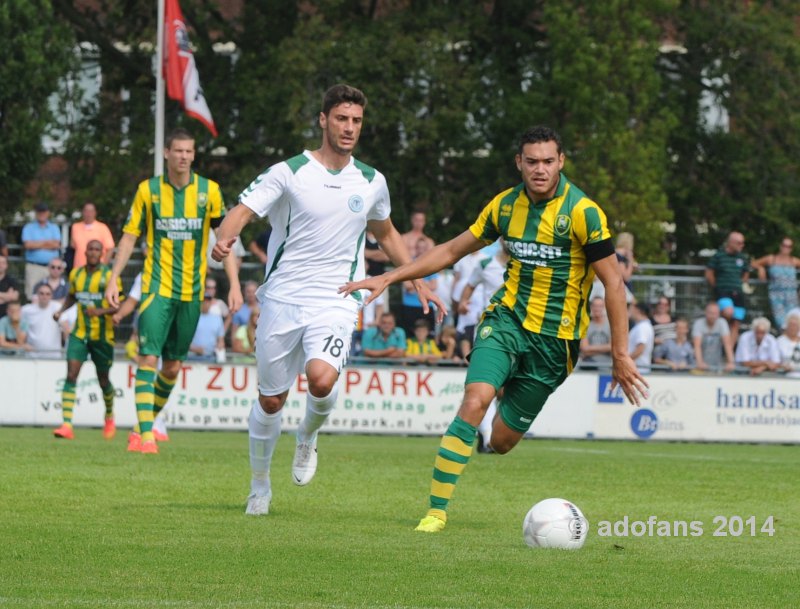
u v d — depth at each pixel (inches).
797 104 3826.3
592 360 2541.8
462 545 946.1
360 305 1098.7
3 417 2417.6
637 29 3526.1
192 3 3799.2
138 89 3890.3
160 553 875.4
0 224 3474.4
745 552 957.8
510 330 1046.4
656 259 3388.3
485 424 1959.9
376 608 703.7
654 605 737.0
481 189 3710.6
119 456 1615.4
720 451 2246.6
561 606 725.3
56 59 3469.5
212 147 3772.1
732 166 3841.0
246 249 3432.6
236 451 1796.3
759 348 2618.1
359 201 1083.3
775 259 2765.7
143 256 2669.8
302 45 3513.8
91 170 3752.5
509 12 3836.1
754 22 3818.9
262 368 1092.5
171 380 1731.1
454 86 3599.9
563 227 1018.7
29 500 1154.0
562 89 3528.5
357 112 1070.4
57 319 2014.0
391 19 3636.8
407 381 2480.3
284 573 810.2
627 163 3427.7
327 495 1277.1
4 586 753.6
